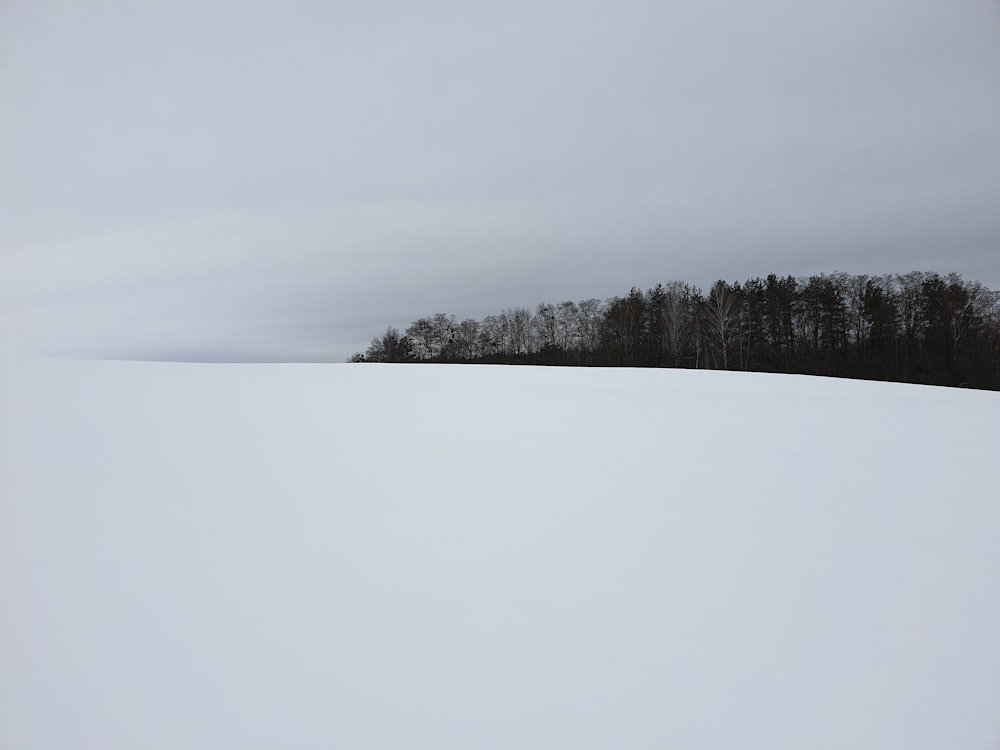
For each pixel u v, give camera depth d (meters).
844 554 2.68
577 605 2.20
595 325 43.78
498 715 1.59
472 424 5.98
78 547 2.66
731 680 1.75
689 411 7.17
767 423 6.32
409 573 2.47
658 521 3.12
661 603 2.21
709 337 38.28
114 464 4.01
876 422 6.47
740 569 2.52
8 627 1.99
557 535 2.91
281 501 3.38
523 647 1.92
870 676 1.77
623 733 1.53
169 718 1.57
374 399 7.63
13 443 4.47
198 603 2.18
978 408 8.05
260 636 1.97
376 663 1.82
